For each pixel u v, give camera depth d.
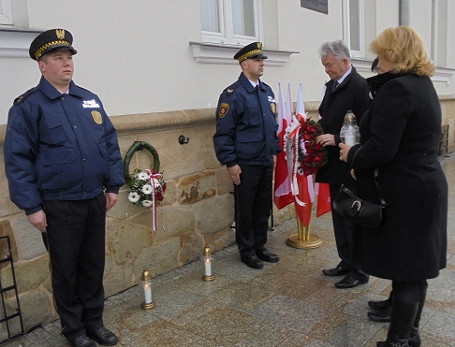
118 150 2.60
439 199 2.06
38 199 2.25
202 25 4.10
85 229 2.46
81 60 2.95
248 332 2.68
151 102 3.40
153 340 2.63
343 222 3.28
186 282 3.44
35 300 2.81
